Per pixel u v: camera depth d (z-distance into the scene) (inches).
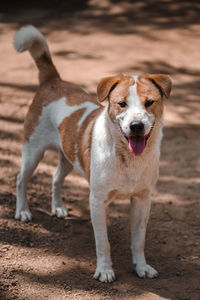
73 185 210.2
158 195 204.8
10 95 318.3
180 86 351.9
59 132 163.3
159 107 130.0
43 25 539.2
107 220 180.9
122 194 137.9
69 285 135.6
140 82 129.3
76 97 167.0
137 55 409.7
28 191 199.2
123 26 510.9
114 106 128.6
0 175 209.5
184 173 228.7
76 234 167.5
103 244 138.8
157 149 133.9
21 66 383.6
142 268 143.5
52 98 170.1
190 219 183.0
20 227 168.2
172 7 568.4
